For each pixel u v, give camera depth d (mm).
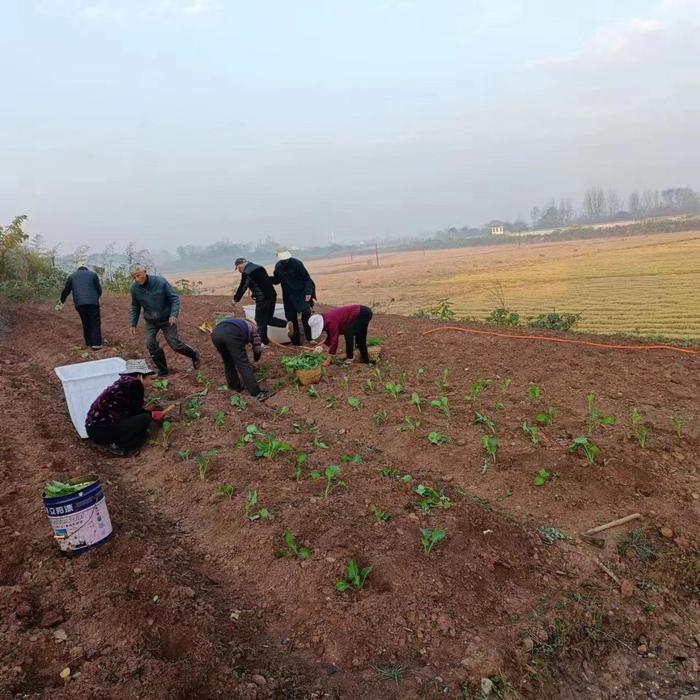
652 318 21250
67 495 3883
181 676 2953
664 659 3475
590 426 5719
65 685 2932
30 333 12680
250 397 7535
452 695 3023
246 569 4004
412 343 9523
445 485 5000
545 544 4180
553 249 80875
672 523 4367
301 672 3131
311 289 9562
